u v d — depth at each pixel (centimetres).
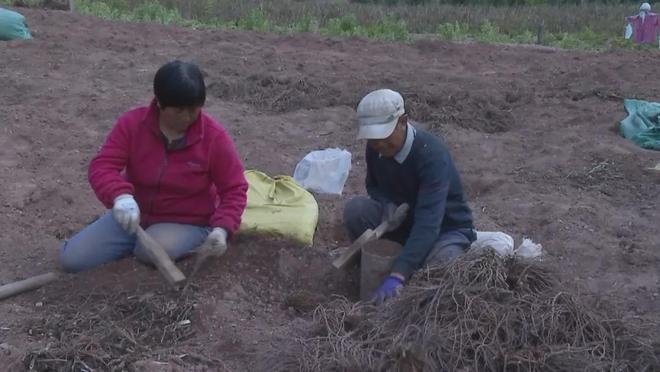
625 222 534
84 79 847
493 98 832
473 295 351
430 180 389
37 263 448
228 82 841
